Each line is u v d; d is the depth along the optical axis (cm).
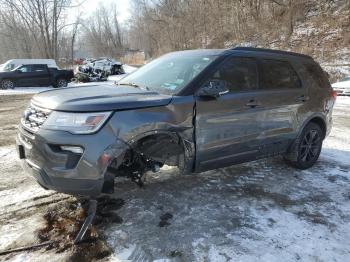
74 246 333
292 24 3322
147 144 374
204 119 410
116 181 475
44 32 4434
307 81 545
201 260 320
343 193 480
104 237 349
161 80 439
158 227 372
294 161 552
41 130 335
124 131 346
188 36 4428
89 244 337
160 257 323
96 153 332
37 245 333
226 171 540
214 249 338
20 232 354
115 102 351
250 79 465
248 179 513
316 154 580
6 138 738
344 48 2814
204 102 407
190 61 453
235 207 423
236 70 451
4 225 367
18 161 571
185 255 327
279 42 3278
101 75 2655
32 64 2131
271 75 494
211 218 395
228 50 459
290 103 510
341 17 3159
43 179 340
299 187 493
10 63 2305
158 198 437
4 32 4722
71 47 5306
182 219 390
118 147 343
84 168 331
